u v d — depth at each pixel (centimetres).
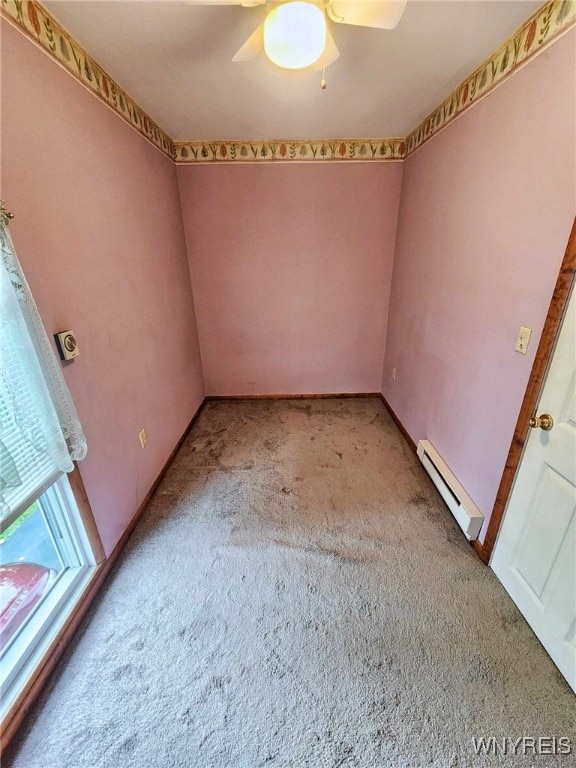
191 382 304
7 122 108
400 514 197
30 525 139
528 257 134
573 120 111
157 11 124
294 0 115
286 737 107
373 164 275
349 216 291
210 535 185
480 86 163
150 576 162
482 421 169
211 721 111
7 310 99
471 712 112
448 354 203
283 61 121
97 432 157
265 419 315
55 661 125
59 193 131
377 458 253
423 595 150
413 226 255
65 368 135
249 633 136
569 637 117
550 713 111
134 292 194
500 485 152
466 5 123
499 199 152
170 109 206
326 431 292
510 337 147
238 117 219
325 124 234
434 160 216
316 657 128
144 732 108
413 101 201
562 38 114
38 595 136
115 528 171
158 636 136
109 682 121
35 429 110
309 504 207
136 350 196
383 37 141
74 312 140
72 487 139
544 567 128
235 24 132
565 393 117
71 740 107
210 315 321
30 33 117
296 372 347
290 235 295
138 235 200
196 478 233
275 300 318
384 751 104
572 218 113
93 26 132
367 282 314
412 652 129
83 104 147
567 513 117
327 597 150
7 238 99
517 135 139
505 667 123
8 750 104
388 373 328
